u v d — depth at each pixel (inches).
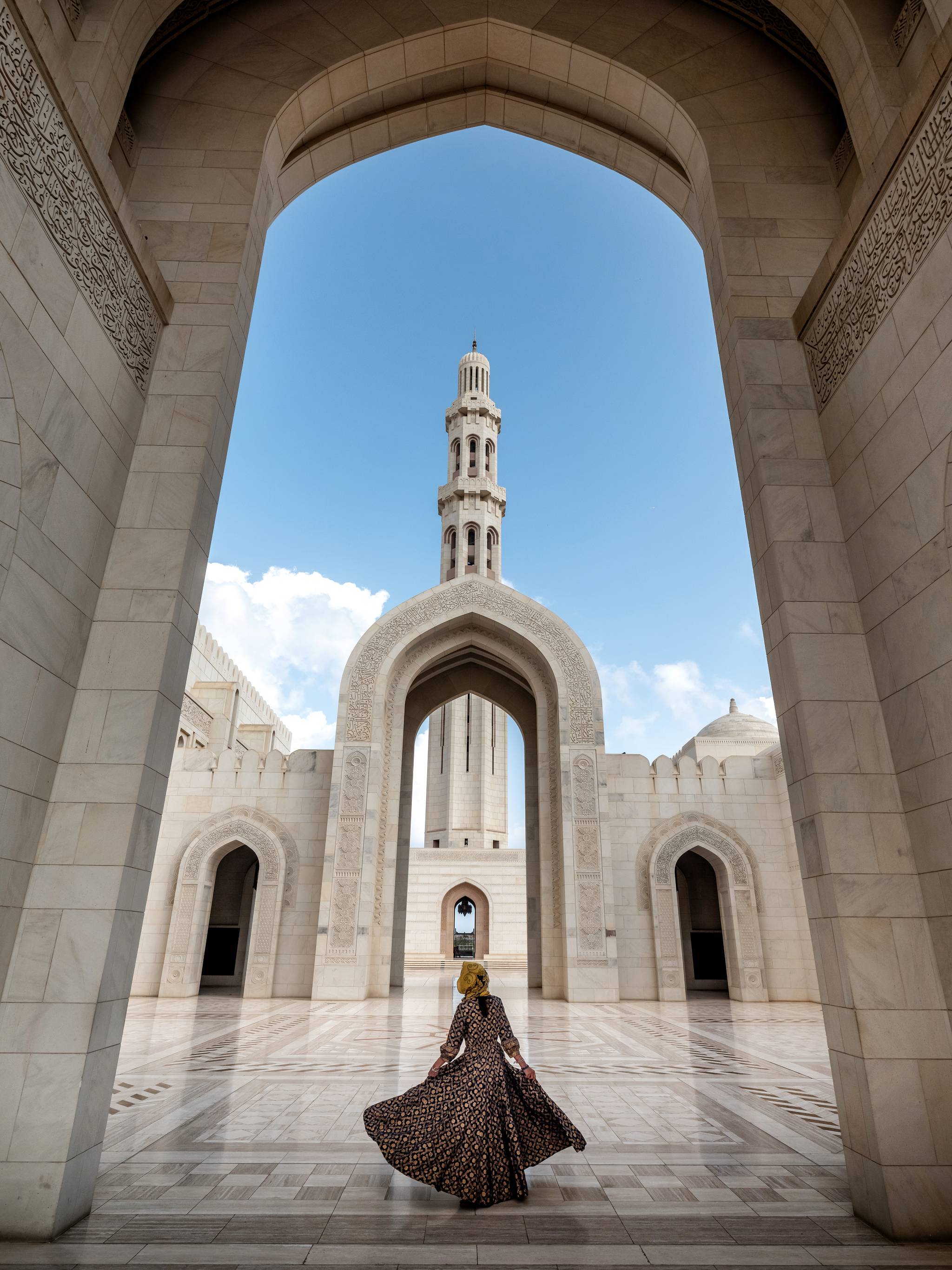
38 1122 137.9
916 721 161.2
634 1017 485.4
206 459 198.1
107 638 175.2
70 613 166.2
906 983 152.6
